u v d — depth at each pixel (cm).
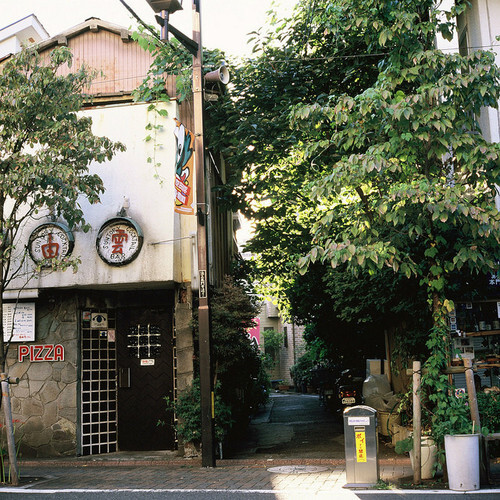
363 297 1225
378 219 918
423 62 927
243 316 1209
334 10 1067
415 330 1168
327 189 886
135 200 1230
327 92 1466
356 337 1778
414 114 856
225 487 846
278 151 1439
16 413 1257
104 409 1284
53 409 1248
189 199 1096
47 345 1268
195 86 1127
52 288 1242
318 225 928
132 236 1205
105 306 1299
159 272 1191
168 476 964
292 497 759
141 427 1277
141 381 1290
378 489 796
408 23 900
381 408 1306
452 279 1071
